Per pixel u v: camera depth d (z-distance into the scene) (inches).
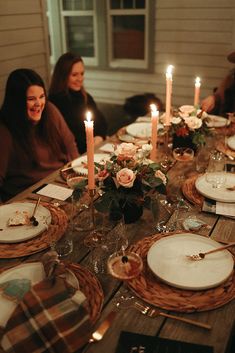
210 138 93.6
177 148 78.3
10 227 56.7
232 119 99.2
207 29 175.9
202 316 40.9
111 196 52.5
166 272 46.4
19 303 39.2
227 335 38.7
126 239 53.6
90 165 51.1
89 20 205.5
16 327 37.6
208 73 185.3
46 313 38.4
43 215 59.6
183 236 52.6
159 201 59.3
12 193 84.6
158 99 191.8
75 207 62.7
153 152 66.2
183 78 191.9
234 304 42.4
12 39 141.0
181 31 181.6
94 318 40.8
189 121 77.7
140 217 59.8
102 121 126.0
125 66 203.8
